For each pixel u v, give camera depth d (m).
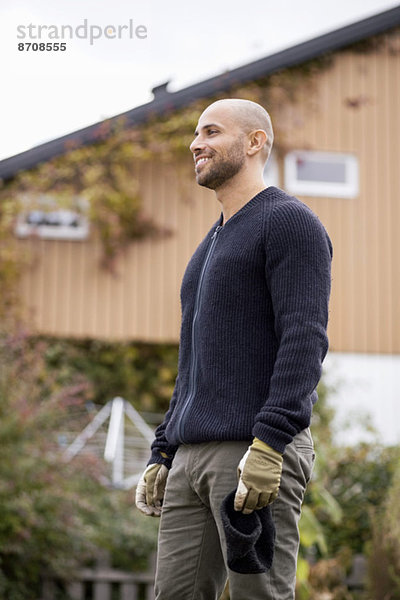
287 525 2.64
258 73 11.62
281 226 2.66
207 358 2.74
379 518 7.07
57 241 11.14
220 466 2.66
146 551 7.36
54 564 6.90
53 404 7.33
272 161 11.78
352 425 9.73
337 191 11.98
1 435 6.91
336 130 12.02
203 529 2.83
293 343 2.52
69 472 7.20
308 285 2.58
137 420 10.07
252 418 2.62
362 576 6.93
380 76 12.28
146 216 11.27
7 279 10.73
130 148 10.95
